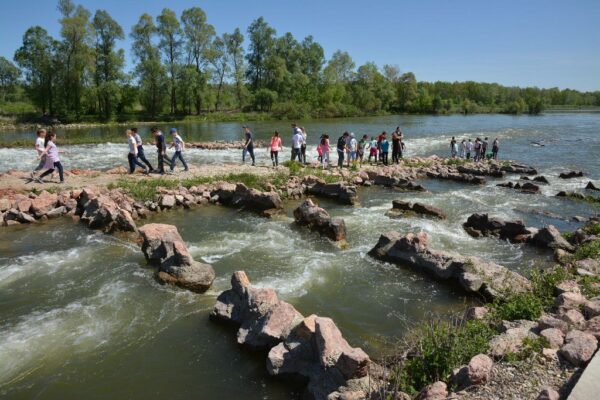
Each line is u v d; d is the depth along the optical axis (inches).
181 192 636.1
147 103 2930.6
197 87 2940.5
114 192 597.0
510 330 249.0
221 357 268.8
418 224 545.0
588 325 245.0
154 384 244.1
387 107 4227.4
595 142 1576.0
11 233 481.7
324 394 223.5
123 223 481.1
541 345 227.5
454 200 696.4
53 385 241.6
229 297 314.5
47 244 449.1
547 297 314.2
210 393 237.9
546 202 702.5
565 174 927.0
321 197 701.3
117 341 281.9
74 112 2679.6
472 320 278.8
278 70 3518.7
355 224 543.2
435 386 200.8
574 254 419.8
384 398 196.2
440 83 5713.6
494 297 338.6
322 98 3609.7
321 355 237.9
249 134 884.6
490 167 1007.0
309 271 392.2
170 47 2960.1
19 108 2856.8
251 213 585.9
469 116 3695.9
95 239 464.1
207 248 444.8
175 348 276.4
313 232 501.4
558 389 193.5
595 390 179.6
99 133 1932.8
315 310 327.0
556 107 5689.0
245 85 3713.1
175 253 364.5
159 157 749.9
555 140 1644.9
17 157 994.7
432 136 1784.0
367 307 334.6
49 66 2588.6
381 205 654.5
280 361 247.6
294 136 906.7
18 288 349.4
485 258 438.9
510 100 5442.9
